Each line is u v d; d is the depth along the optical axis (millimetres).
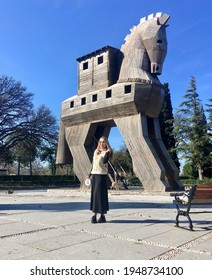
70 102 22016
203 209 10297
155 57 18641
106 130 21984
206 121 39531
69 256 4613
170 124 41906
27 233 6246
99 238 5773
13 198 17203
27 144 43125
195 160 37188
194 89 39938
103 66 20141
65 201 14414
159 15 18984
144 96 17859
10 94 39188
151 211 9812
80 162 21141
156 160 17094
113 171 21562
